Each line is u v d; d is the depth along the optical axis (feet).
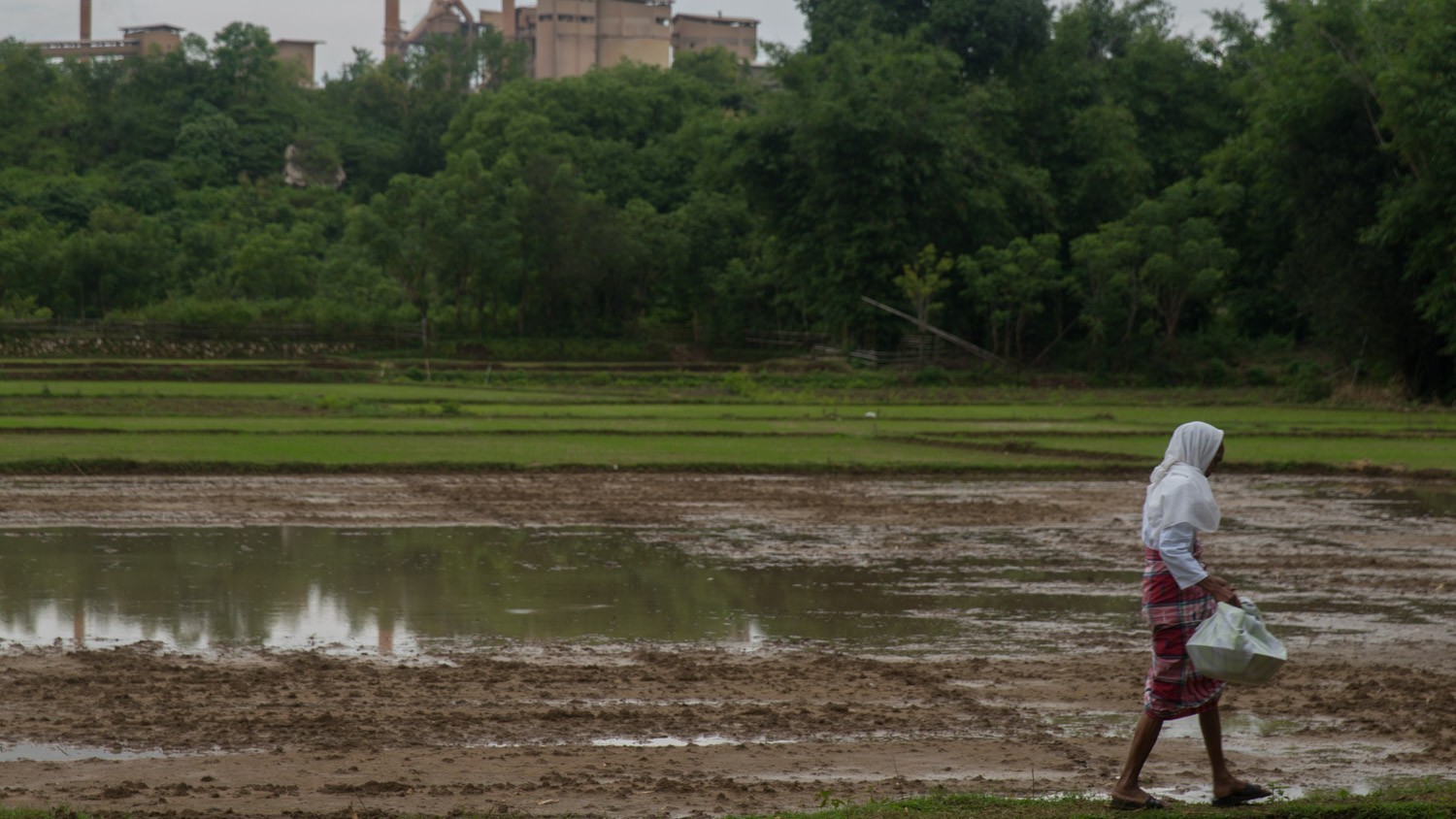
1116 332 219.82
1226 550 56.80
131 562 51.26
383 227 226.99
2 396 132.67
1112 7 260.21
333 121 391.04
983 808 21.93
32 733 27.84
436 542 57.72
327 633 39.22
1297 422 132.67
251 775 24.95
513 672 34.35
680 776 25.27
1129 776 22.84
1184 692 22.76
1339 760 27.02
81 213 280.31
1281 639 39.58
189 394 143.43
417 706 30.63
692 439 108.78
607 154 306.55
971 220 220.23
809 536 60.90
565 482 81.56
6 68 341.62
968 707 31.12
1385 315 162.81
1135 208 217.36
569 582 48.39
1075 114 231.91
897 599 45.73
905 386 197.06
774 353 248.32
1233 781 23.07
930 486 82.12
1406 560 54.34
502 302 255.70
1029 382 202.08
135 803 23.09
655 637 39.24
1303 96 162.81
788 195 225.76
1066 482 84.84
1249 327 225.15
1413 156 153.07
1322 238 165.27
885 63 216.95
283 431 107.14
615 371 210.59
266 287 239.30
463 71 439.63
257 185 330.75
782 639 39.11
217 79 368.89
